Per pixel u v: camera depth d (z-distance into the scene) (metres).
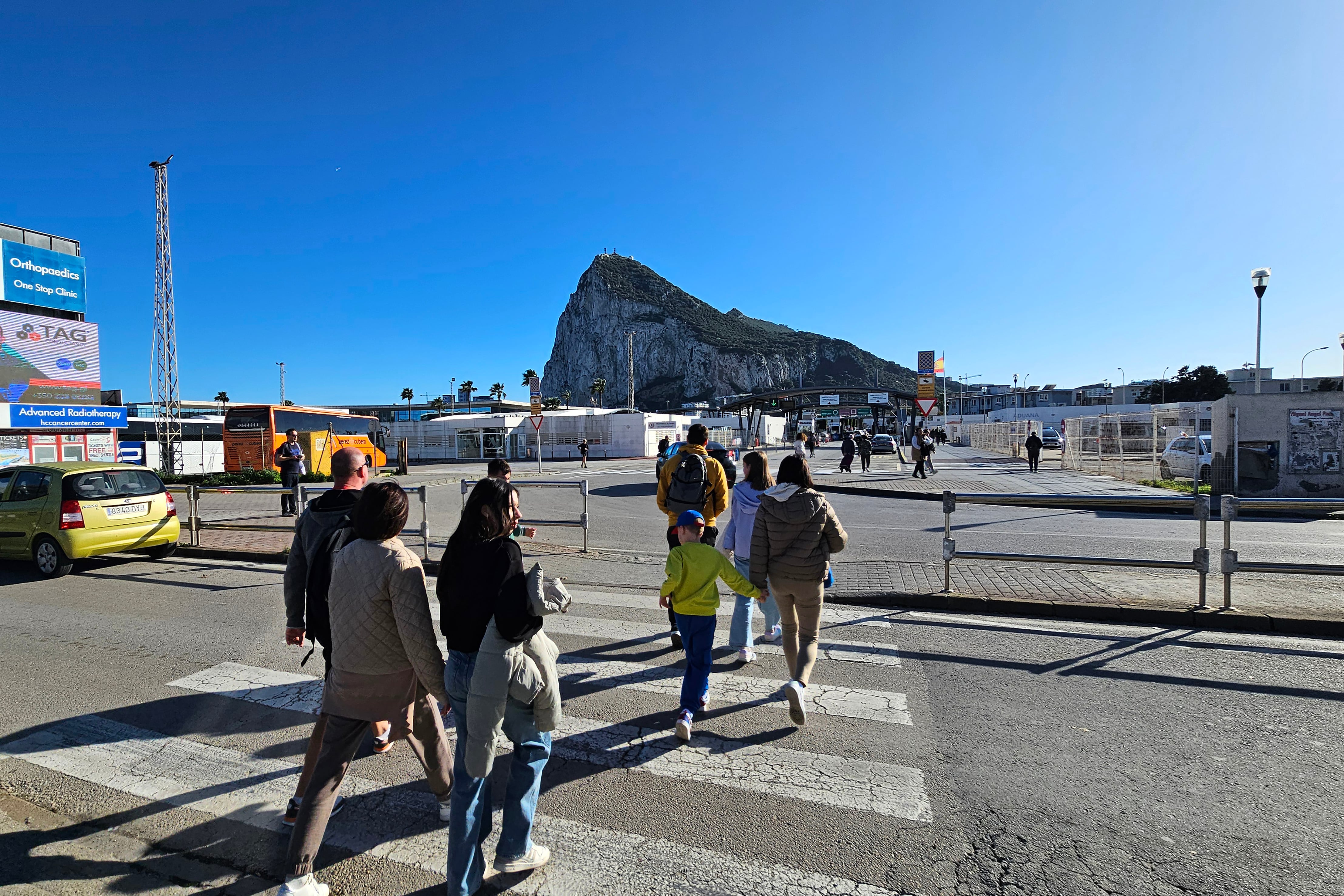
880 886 2.61
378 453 35.12
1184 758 3.55
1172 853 2.77
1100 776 3.38
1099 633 5.73
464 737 2.55
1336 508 5.54
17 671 5.11
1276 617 5.70
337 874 2.75
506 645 2.56
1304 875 2.62
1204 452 18.27
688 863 2.77
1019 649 5.32
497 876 2.71
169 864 2.85
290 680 4.90
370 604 2.63
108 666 5.20
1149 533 11.15
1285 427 15.13
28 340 23.61
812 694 4.48
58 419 23.86
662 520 13.80
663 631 5.97
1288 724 3.92
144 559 9.80
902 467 28.61
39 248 24.20
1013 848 2.82
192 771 3.62
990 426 48.22
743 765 3.56
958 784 3.34
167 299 33.84
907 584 7.25
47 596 7.56
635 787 3.36
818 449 59.44
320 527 3.23
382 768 3.68
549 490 21.27
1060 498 6.41
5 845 2.98
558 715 2.73
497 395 120.44
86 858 2.89
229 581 8.25
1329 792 3.20
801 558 4.05
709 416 72.75
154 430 45.84
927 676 4.77
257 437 29.92
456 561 2.62
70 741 3.97
